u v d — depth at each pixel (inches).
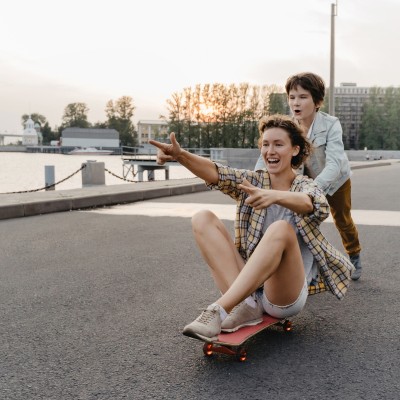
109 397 96.1
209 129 3063.5
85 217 372.8
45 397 96.6
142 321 141.5
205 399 94.7
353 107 4795.8
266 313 121.6
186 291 173.3
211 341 104.4
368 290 173.6
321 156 162.4
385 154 2942.9
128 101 6063.0
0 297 167.2
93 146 6058.1
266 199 105.2
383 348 120.2
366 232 292.2
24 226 330.6
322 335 129.0
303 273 114.5
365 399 94.5
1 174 1389.0
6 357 116.4
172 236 283.1
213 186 124.5
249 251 122.5
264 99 3019.2
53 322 141.3
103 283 184.2
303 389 98.5
